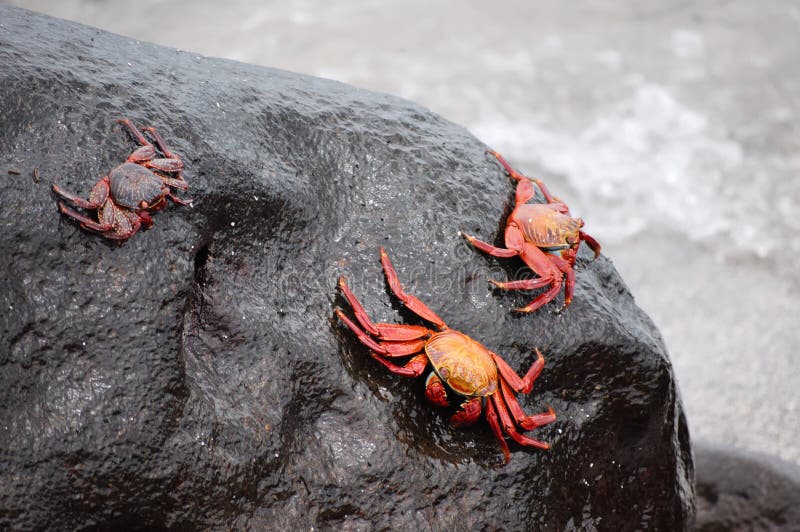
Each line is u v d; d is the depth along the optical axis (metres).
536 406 1.61
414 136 1.65
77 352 1.47
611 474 1.64
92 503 1.46
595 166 3.37
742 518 1.92
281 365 1.53
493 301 1.61
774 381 2.39
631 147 3.46
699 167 3.35
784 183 3.25
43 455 1.45
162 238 1.50
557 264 1.61
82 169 1.49
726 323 2.66
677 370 2.45
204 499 1.49
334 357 1.55
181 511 1.48
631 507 1.65
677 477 1.70
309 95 1.64
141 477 1.47
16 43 1.52
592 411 1.62
